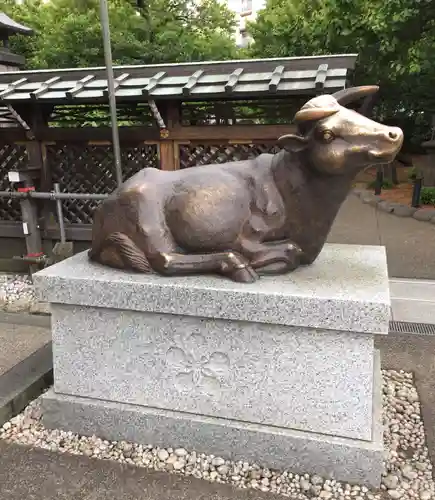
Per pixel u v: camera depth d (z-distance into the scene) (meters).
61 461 2.18
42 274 2.28
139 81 3.95
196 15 12.09
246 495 1.97
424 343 3.31
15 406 2.56
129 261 2.24
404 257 5.57
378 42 7.58
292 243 2.17
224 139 4.04
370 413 1.97
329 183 2.00
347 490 1.98
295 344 2.00
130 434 2.29
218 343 2.11
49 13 11.60
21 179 4.29
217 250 2.16
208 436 2.17
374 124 1.83
